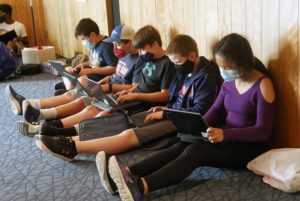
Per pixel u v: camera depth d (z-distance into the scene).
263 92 2.19
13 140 3.03
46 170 2.53
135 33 3.17
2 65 4.91
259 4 2.36
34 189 2.31
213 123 2.44
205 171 2.38
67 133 2.79
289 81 2.26
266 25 2.33
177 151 2.25
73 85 3.40
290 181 2.03
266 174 2.18
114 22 4.44
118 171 2.01
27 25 6.83
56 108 3.20
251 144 2.29
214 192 2.15
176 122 2.27
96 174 2.43
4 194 2.28
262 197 2.07
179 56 2.50
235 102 2.31
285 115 2.34
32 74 5.23
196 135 2.25
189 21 2.99
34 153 2.79
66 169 2.52
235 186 2.19
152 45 2.92
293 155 2.16
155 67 2.97
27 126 3.03
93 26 3.73
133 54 3.32
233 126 2.33
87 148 2.54
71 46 5.79
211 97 2.50
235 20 2.56
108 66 3.69
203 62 2.58
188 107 2.61
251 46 2.45
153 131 2.62
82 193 2.24
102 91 2.84
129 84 3.30
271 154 2.22
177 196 2.14
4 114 3.64
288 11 2.18
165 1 3.22
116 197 2.17
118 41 3.31
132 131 2.59
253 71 2.24
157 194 2.16
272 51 2.33
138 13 3.62
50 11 6.32
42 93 4.30
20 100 3.56
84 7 5.01
